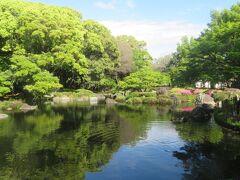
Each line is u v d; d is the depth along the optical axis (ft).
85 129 79.97
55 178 44.32
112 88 210.18
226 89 152.35
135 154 56.54
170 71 230.68
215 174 45.96
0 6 150.61
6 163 50.72
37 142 65.05
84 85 206.08
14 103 121.90
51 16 153.07
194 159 53.16
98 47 188.44
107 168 48.83
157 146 62.08
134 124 88.38
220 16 130.21
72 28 161.38
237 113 83.82
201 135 71.56
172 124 88.17
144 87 181.98
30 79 129.39
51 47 157.38
